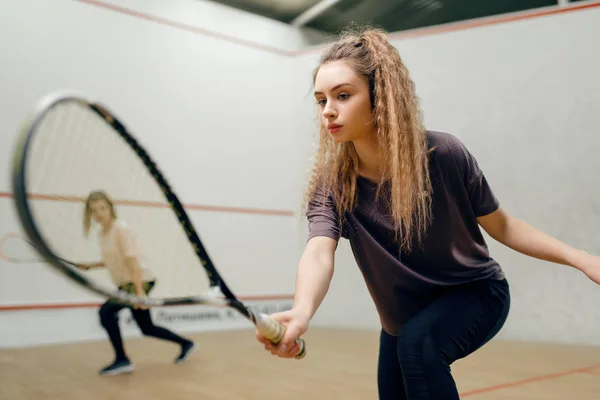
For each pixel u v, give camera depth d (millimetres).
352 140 1132
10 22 4926
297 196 6547
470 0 6836
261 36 6578
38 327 4793
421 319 1039
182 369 3207
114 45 5488
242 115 6312
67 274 796
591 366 3320
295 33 6934
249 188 6270
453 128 5488
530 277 4973
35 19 5051
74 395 2488
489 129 5320
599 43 4906
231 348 4211
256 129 6402
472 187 1106
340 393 2512
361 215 1175
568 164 4953
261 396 2439
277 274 6367
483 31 5426
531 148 5117
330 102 1077
